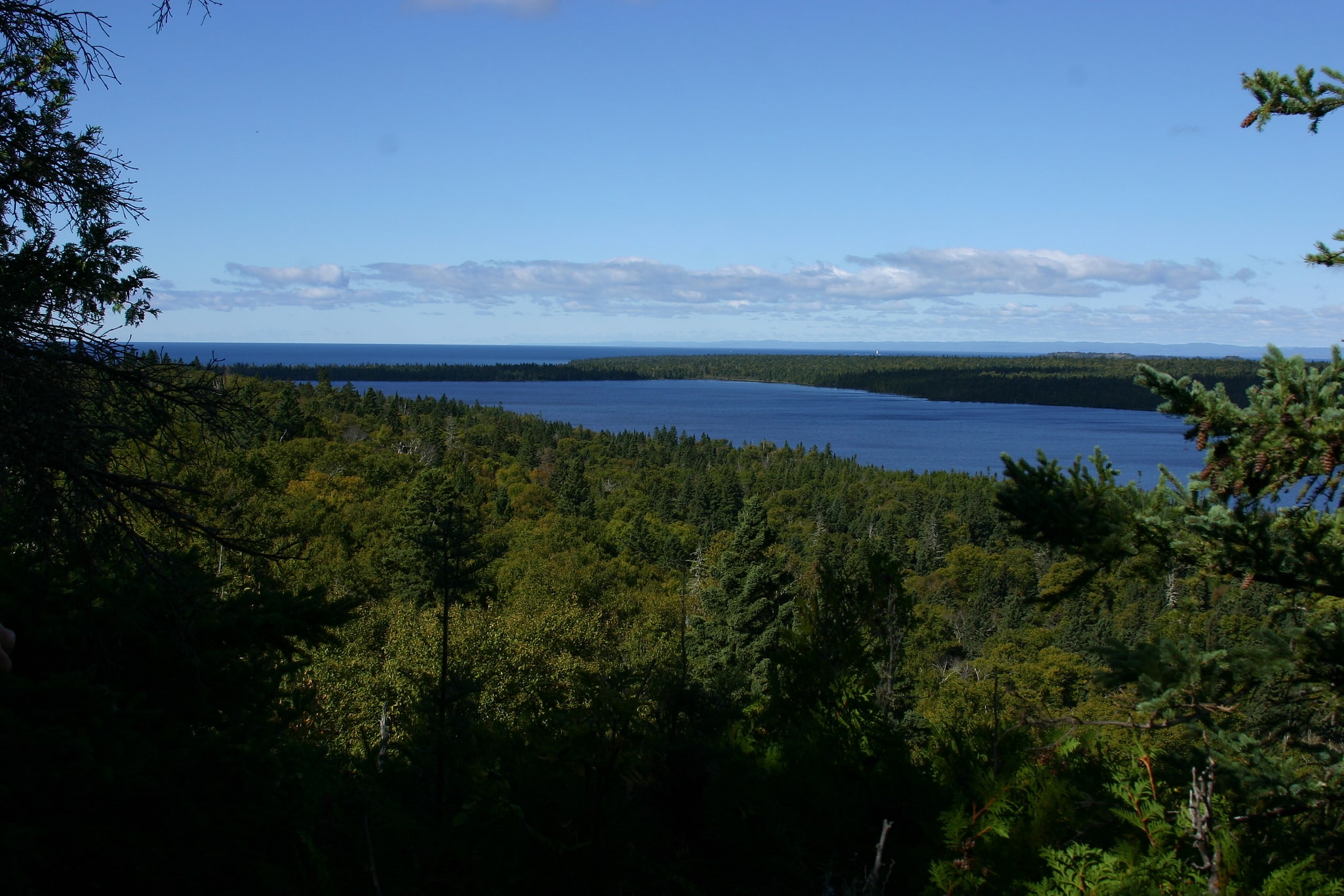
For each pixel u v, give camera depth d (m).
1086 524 3.77
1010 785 3.60
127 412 5.76
